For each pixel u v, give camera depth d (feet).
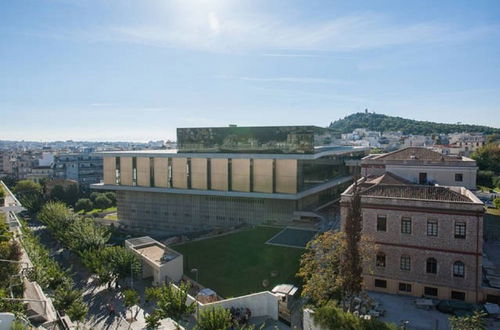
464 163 175.94
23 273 112.88
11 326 69.67
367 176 196.24
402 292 118.83
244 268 151.02
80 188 372.99
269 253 167.22
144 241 171.83
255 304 112.16
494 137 562.66
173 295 104.06
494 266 127.44
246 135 222.69
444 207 112.37
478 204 108.37
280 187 214.28
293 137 210.18
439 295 114.01
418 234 116.16
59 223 203.21
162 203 255.70
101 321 115.85
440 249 113.50
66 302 106.93
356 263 94.22
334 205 257.34
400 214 118.01
